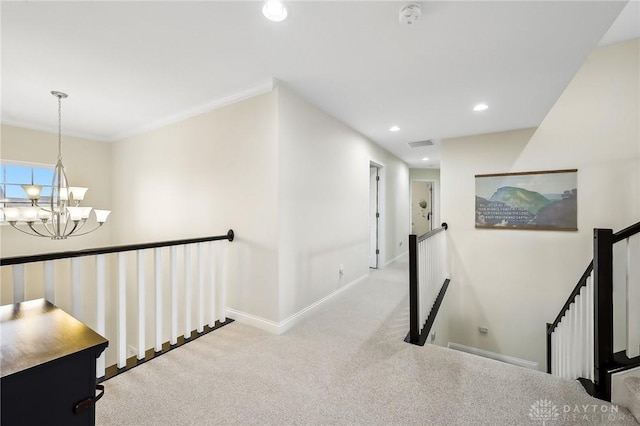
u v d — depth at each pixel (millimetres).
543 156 3607
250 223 2689
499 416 1506
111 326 3963
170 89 2629
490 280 3965
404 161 6371
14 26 1704
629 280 1661
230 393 1689
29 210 2436
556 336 2902
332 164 3408
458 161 4191
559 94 2668
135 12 1586
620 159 3162
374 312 3096
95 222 4230
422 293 2750
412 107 3035
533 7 1525
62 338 934
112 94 2742
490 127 3709
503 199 3869
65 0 1479
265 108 2564
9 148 3523
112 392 1686
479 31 1743
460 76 2334
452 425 1444
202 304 2512
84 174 4141
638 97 3078
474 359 2096
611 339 1661
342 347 2283
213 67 2227
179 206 3344
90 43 1898
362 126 3740
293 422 1466
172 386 1752
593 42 1850
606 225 3242
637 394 1461
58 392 818
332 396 1668
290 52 2006
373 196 5301
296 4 1517
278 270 2525
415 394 1686
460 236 4156
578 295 2152
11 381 723
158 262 2152
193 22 1683
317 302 3127
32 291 3408
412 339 2385
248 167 2697
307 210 2939
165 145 3510
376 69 2238
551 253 3590
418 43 1880
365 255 4395
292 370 1939
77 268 1706
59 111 2926
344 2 1499
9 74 2338
